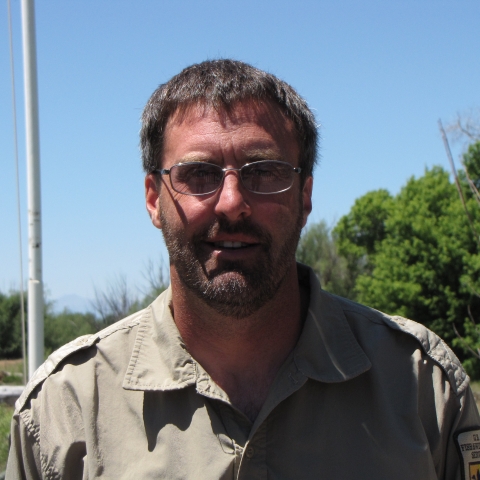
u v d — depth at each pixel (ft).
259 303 5.76
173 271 6.18
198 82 6.12
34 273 22.62
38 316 22.49
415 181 73.82
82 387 6.20
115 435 5.92
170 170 5.98
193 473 5.58
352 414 5.86
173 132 6.12
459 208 61.52
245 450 5.60
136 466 5.72
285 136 6.11
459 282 59.41
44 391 6.35
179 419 5.85
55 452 6.06
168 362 6.05
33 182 22.67
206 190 5.82
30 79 22.67
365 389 5.98
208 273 5.75
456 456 5.97
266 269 5.75
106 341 6.45
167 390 5.88
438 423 5.90
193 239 5.81
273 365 6.09
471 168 55.26
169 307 6.41
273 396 5.76
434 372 6.07
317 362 5.96
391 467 5.61
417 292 61.87
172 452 5.71
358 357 6.03
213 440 5.69
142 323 6.46
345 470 5.62
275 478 5.58
